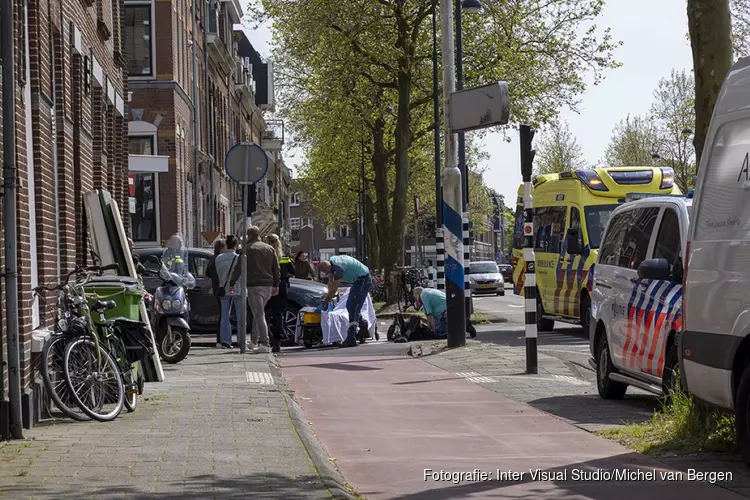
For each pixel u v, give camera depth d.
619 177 26.84
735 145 9.43
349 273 25.31
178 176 45.25
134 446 9.83
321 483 8.04
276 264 22.39
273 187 99.44
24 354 11.39
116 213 15.62
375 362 20.39
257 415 12.10
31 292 12.15
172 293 19.64
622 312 13.57
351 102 46.81
